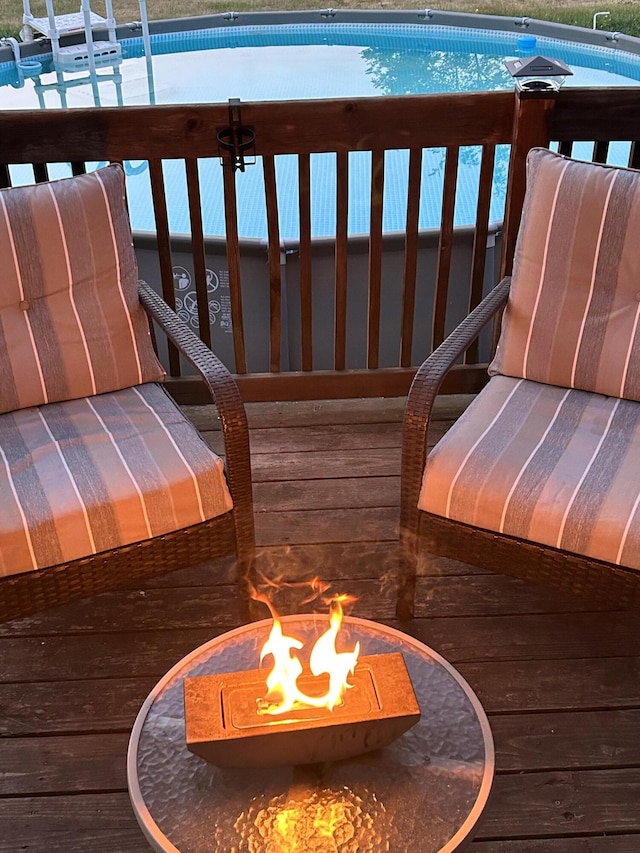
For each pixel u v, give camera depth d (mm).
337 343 2783
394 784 1182
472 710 1294
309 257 2629
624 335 1992
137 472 1742
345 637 1424
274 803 1163
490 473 1730
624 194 1958
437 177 6148
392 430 2721
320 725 1103
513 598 2078
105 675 1886
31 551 1636
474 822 1132
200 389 2842
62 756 1711
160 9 11117
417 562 1986
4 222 1961
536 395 2031
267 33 10055
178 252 2873
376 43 9945
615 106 2355
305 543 2262
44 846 1547
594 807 1603
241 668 1372
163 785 1195
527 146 2377
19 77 8523
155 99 8125
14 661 1921
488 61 9148
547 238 2043
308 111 2363
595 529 1619
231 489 1793
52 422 1946
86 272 2039
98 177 2064
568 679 1863
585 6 10516
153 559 1771
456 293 2979
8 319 1987
